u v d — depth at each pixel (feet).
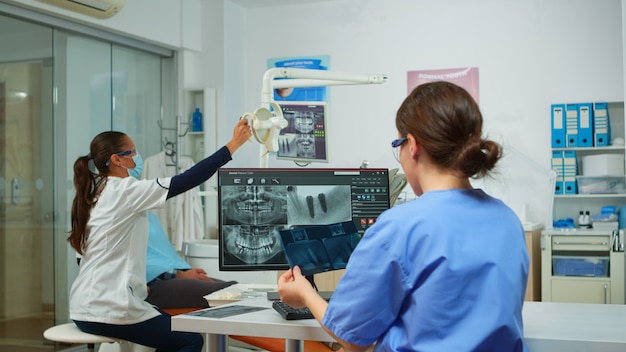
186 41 18.29
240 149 18.98
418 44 17.93
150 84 18.07
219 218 6.89
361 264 4.03
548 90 16.85
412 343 3.90
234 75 19.08
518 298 3.97
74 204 8.77
